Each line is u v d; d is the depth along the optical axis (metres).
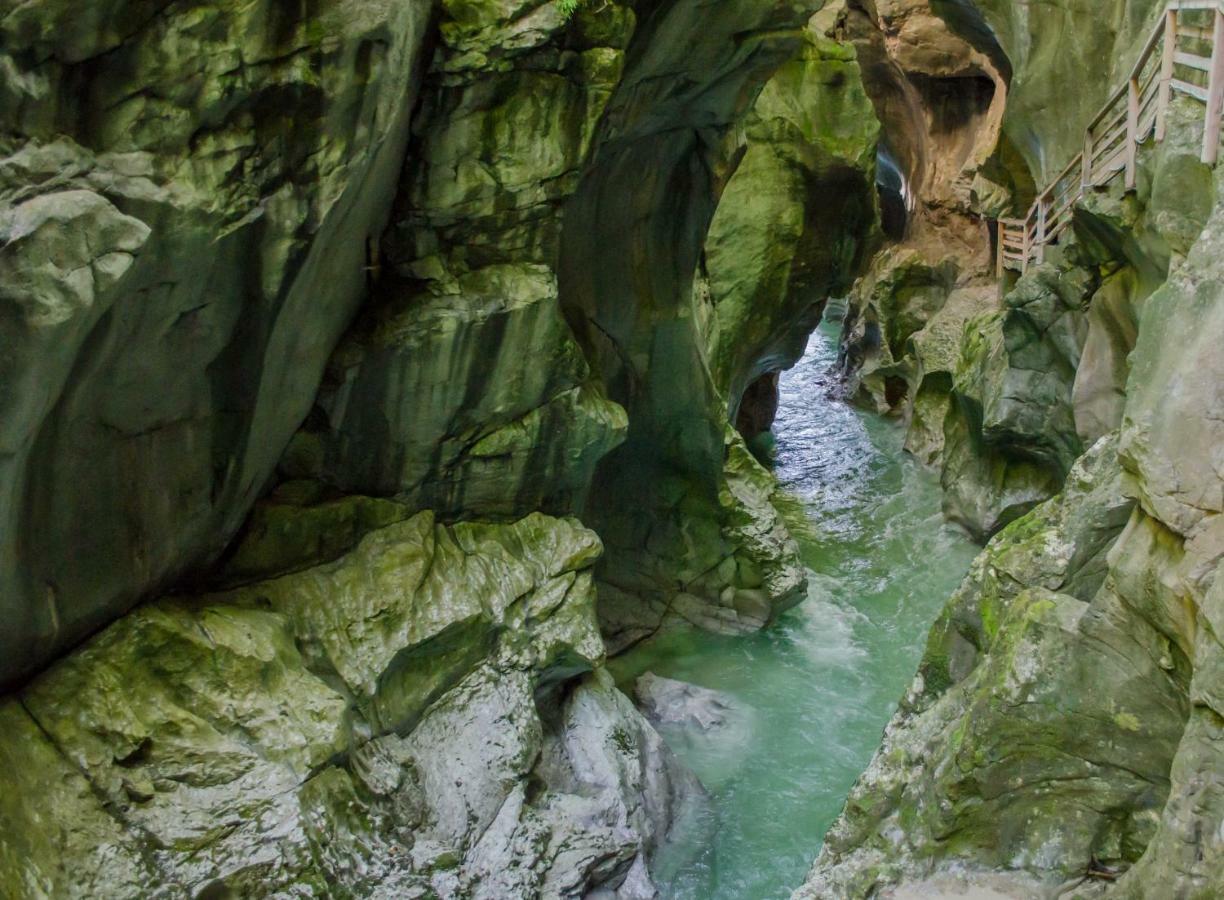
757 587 14.98
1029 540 8.92
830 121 17.86
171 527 7.96
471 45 8.47
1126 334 12.29
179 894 7.02
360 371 9.27
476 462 10.38
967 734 7.65
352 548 9.58
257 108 6.72
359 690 8.91
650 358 13.47
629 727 11.24
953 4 19.14
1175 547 6.35
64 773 7.04
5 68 5.50
